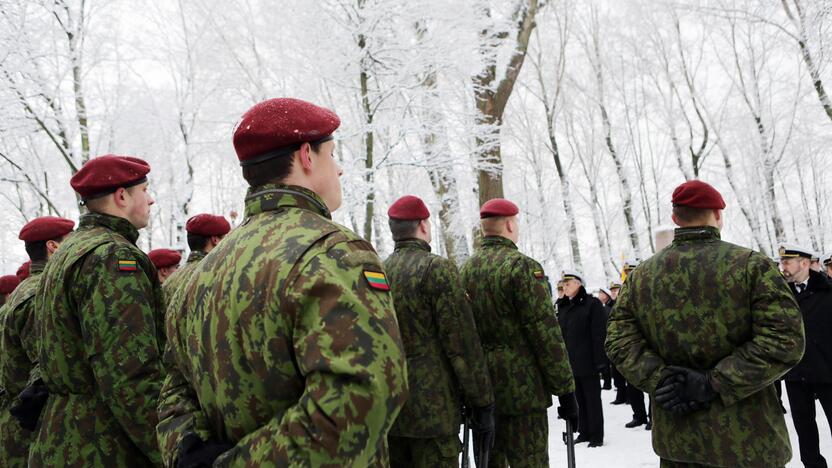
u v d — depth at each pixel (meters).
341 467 0.93
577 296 5.93
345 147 11.12
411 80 8.95
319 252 1.05
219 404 1.08
